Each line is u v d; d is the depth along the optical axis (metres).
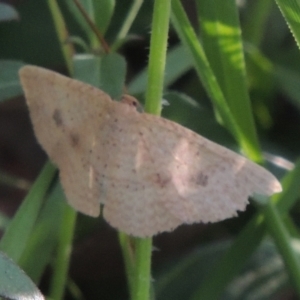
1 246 0.13
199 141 0.11
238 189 0.11
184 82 0.19
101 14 0.13
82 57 0.13
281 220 0.13
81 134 0.12
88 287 0.17
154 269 0.16
